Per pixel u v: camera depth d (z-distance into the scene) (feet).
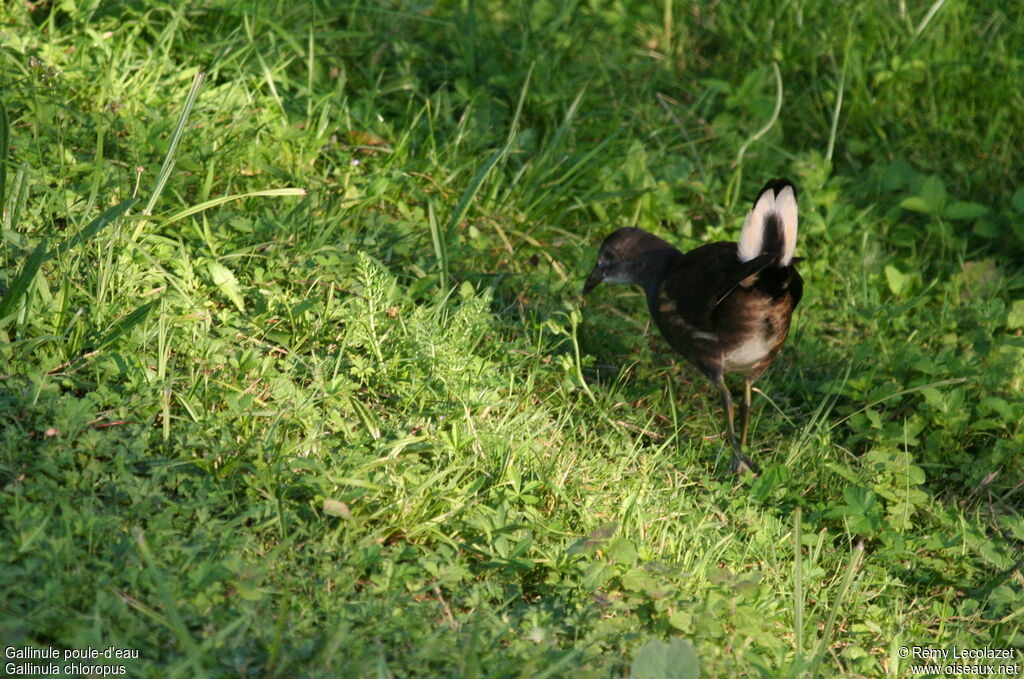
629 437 34.55
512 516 27.81
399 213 41.60
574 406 34.65
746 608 26.48
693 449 35.91
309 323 32.53
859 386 38.19
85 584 21.65
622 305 42.14
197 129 38.55
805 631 28.04
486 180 43.65
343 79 45.83
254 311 32.50
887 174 49.98
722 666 24.71
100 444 25.17
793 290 34.96
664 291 36.76
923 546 32.76
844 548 32.63
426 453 29.37
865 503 32.53
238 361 29.96
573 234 44.39
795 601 26.61
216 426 27.09
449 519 27.12
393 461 27.20
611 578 27.07
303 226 36.83
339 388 29.53
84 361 28.02
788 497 33.81
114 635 20.81
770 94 54.13
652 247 38.68
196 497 25.29
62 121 36.99
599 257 39.34
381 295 32.50
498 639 23.79
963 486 36.55
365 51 49.60
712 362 35.60
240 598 22.84
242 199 37.37
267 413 27.63
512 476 28.73
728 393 36.04
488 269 40.42
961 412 37.40
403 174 40.42
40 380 25.96
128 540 23.07
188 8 44.50
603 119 49.67
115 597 21.38
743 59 55.62
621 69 53.06
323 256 35.76
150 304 28.17
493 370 32.96
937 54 54.85
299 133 40.68
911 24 55.88
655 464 33.27
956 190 51.11
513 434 31.22
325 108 42.70
